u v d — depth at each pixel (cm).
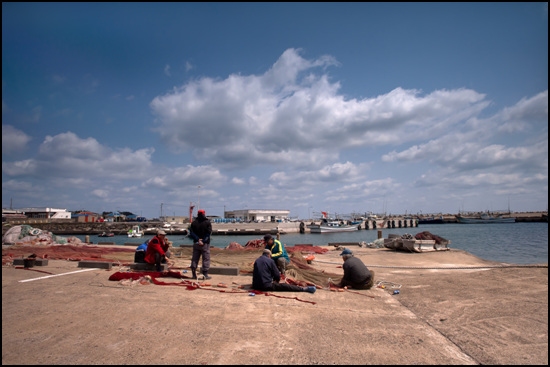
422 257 1834
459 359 428
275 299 733
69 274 1021
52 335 489
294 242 6762
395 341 490
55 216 11181
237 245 2005
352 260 909
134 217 12162
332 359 423
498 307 662
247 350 445
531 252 3659
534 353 444
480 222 15825
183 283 884
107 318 572
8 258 1355
